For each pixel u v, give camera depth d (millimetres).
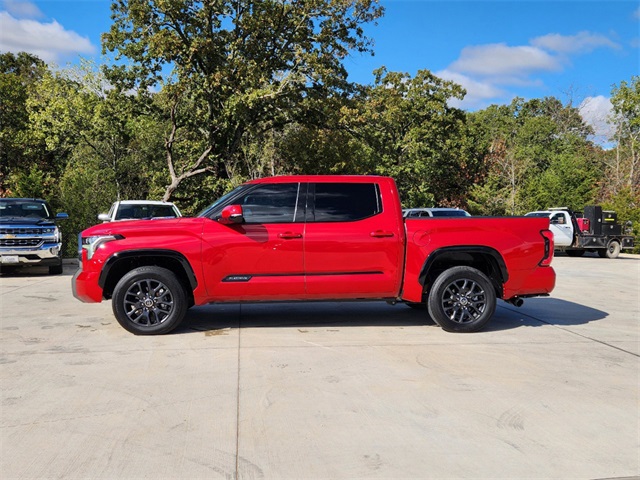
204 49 22359
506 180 35938
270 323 7023
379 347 5781
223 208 6402
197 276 6223
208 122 24703
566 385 4570
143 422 3721
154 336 6250
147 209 12672
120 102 25469
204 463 3135
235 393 4301
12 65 41312
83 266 6324
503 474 3031
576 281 12727
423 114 37656
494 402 4156
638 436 3564
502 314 7973
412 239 6438
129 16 23328
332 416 3846
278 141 26922
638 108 35219
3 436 3482
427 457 3229
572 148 49875
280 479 2959
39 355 5410
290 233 6266
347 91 26188
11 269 15227
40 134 27453
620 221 27234
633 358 5441
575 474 3043
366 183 6598
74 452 3262
